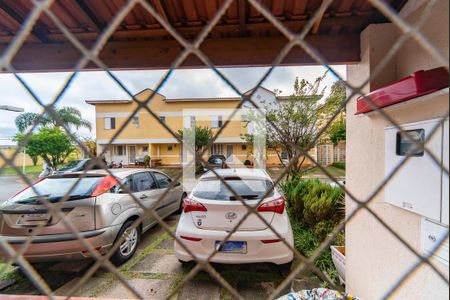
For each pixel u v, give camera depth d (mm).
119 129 667
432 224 1076
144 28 1691
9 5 1386
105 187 2768
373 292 1622
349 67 1904
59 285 2420
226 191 2621
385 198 1431
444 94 959
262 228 2365
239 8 1455
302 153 686
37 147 11031
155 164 14281
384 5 520
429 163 1046
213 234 2361
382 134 1481
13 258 591
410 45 1342
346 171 2047
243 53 1797
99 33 1712
